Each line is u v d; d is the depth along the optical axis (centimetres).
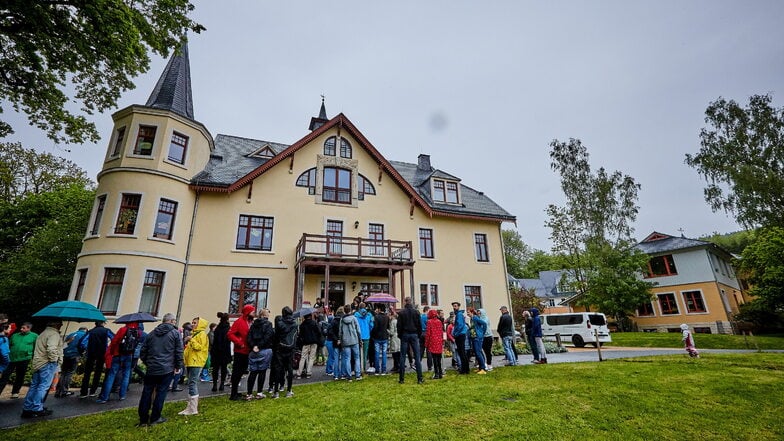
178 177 1684
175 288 1590
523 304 3178
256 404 715
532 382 854
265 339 764
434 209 2194
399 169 2667
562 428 580
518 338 2161
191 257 1677
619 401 711
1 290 1912
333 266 1738
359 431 562
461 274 2202
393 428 573
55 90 1105
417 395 748
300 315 998
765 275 2384
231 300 1691
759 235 2473
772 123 2531
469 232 2323
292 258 1836
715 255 3247
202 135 1862
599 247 2850
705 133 2766
